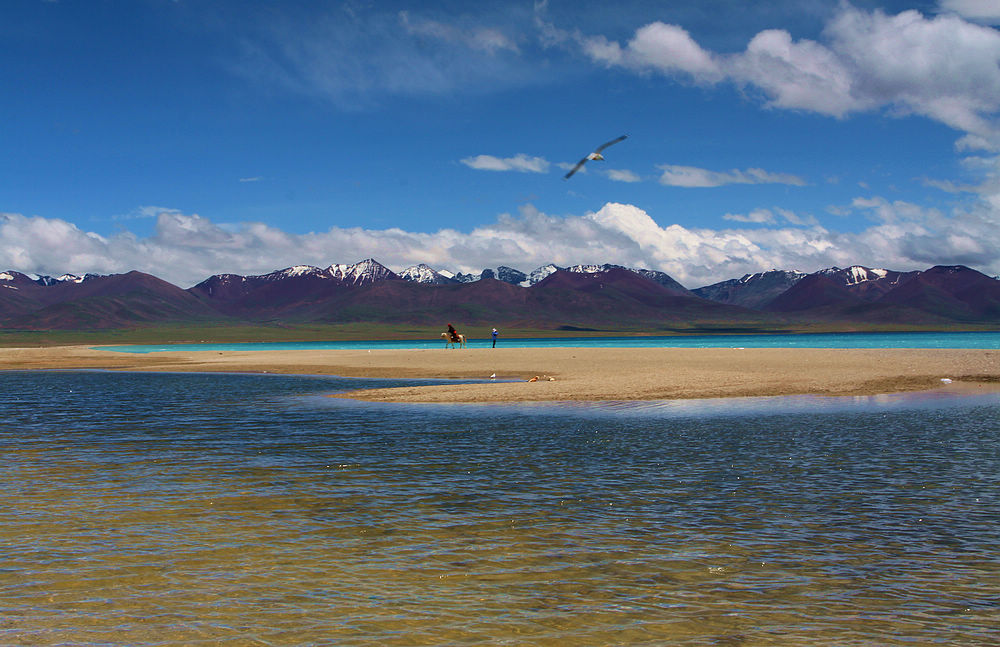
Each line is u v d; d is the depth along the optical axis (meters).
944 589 12.18
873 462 22.45
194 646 10.09
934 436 27.27
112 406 41.66
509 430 29.94
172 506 17.62
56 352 121.94
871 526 15.72
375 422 33.03
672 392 43.62
